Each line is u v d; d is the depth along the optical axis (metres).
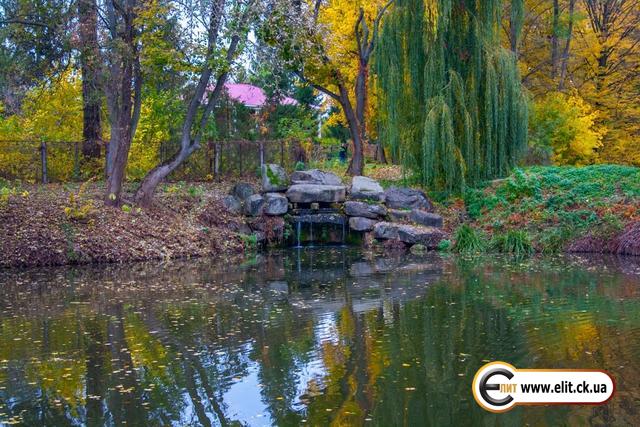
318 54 22.53
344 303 11.79
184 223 19.56
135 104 19.23
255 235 20.06
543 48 31.83
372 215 20.81
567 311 10.73
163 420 6.52
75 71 21.02
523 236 18.38
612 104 31.75
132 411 6.76
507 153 21.16
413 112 21.17
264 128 29.86
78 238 17.14
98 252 17.00
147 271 15.75
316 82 24.83
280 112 31.70
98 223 17.97
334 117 31.61
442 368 7.93
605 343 8.77
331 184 22.11
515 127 20.86
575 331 9.45
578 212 18.95
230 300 12.18
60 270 15.79
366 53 24.94
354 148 25.23
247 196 21.62
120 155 19.02
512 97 20.69
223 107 28.97
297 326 10.11
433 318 10.48
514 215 19.73
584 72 33.91
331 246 20.77
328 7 25.59
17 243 16.42
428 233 19.56
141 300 12.22
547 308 10.98
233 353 8.72
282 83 31.48
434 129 20.14
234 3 18.39
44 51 19.08
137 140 23.48
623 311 10.62
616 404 6.72
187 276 15.02
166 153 24.47
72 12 18.39
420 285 13.45
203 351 8.83
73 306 11.70
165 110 23.97
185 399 7.07
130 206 19.25
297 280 14.39
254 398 7.06
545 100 29.27
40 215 17.58
